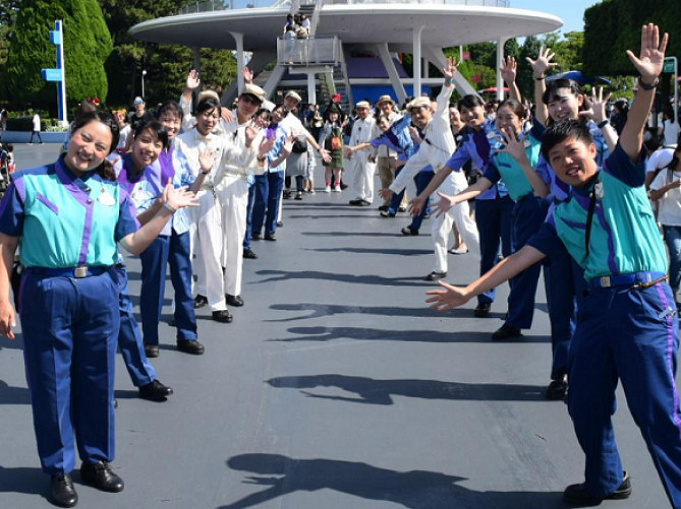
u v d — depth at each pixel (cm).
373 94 5081
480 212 741
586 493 392
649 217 360
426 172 1164
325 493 404
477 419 504
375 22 4250
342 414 512
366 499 398
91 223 386
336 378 580
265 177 1149
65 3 4512
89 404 407
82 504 395
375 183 2105
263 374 589
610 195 357
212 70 6059
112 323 402
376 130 1577
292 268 983
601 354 365
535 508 390
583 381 372
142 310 621
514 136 563
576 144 362
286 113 1208
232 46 5216
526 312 671
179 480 419
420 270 965
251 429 487
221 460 443
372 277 928
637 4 3319
